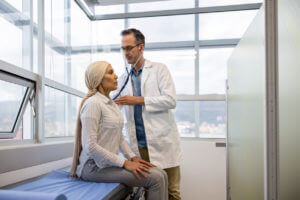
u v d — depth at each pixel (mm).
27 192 746
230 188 2186
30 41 1762
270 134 1104
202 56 2836
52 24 2092
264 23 1107
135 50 1751
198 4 2836
